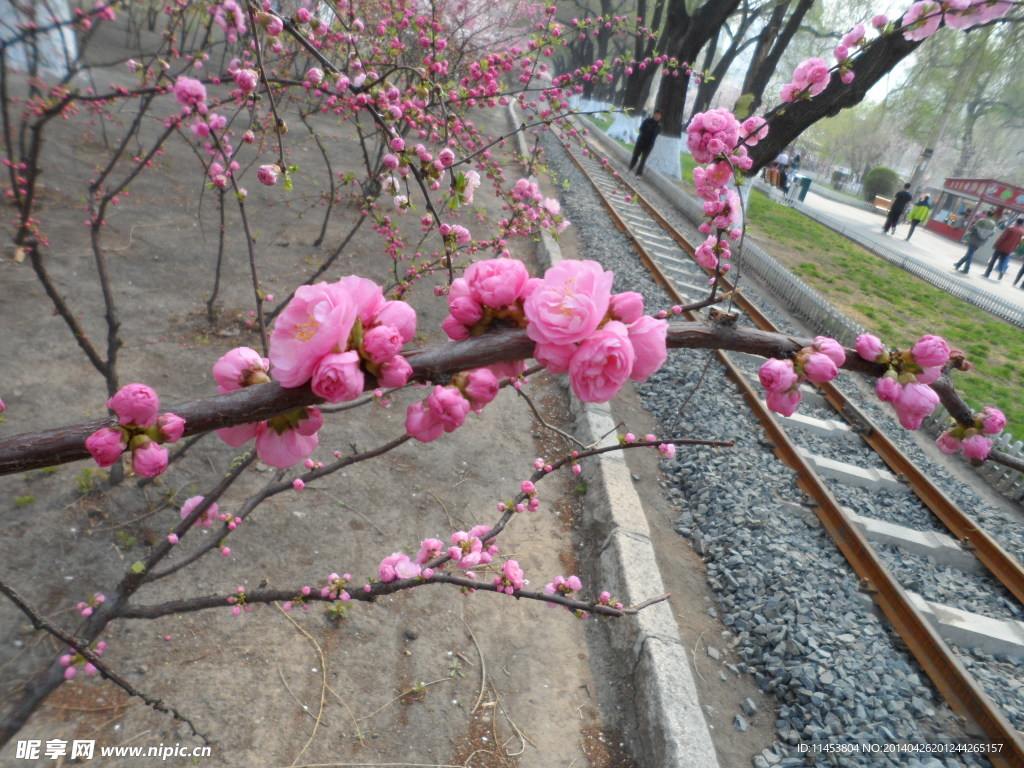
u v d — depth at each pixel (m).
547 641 4.05
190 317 6.13
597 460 5.54
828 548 5.28
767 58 25.38
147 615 2.32
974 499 6.73
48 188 7.76
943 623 4.68
